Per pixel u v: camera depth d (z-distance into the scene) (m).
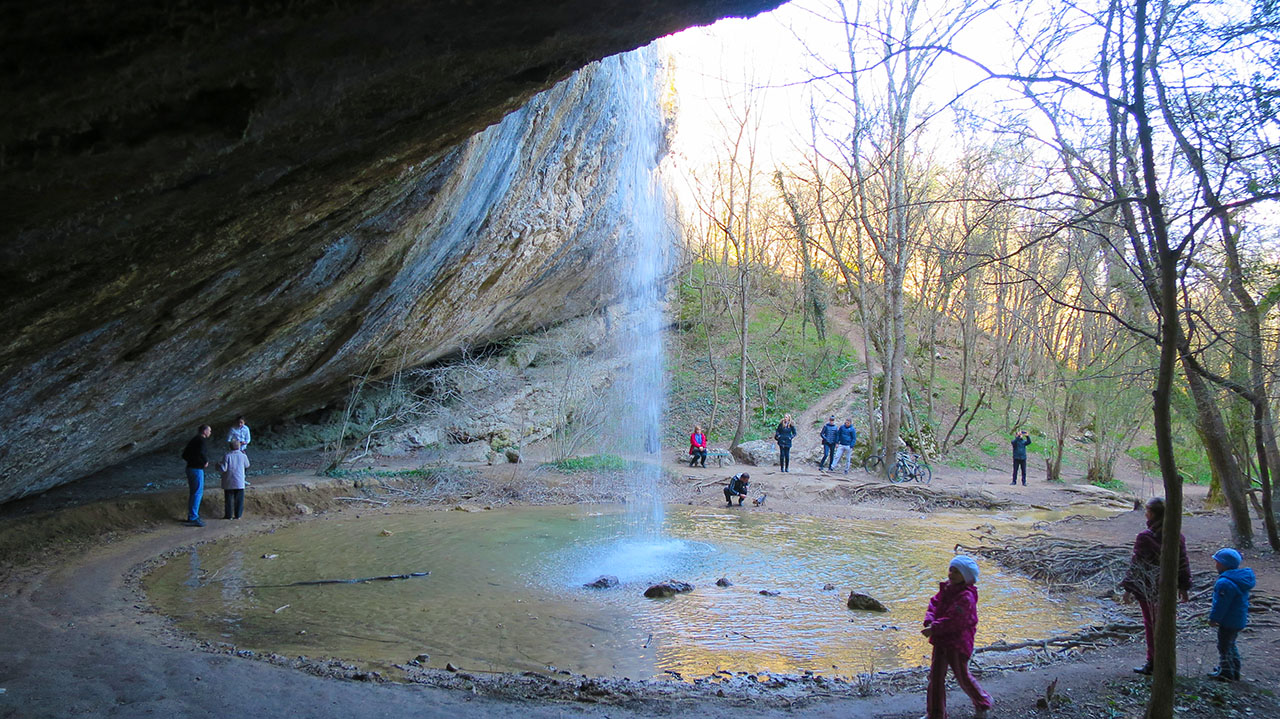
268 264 7.89
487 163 12.31
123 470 16.62
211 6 2.47
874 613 8.73
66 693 5.49
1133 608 9.00
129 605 8.57
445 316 17.91
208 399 12.55
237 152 3.58
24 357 6.01
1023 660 6.78
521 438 24.03
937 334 40.91
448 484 18.86
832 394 32.03
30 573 9.90
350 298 12.34
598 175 20.22
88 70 2.49
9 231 3.53
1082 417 31.42
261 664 6.36
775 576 10.66
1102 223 5.53
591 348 29.56
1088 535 14.02
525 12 3.22
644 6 3.43
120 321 7.16
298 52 2.91
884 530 15.05
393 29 3.03
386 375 20.12
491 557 11.72
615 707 5.49
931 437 27.81
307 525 14.58
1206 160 5.36
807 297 35.16
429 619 8.23
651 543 13.11
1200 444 17.11
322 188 4.91
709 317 36.41
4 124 2.58
